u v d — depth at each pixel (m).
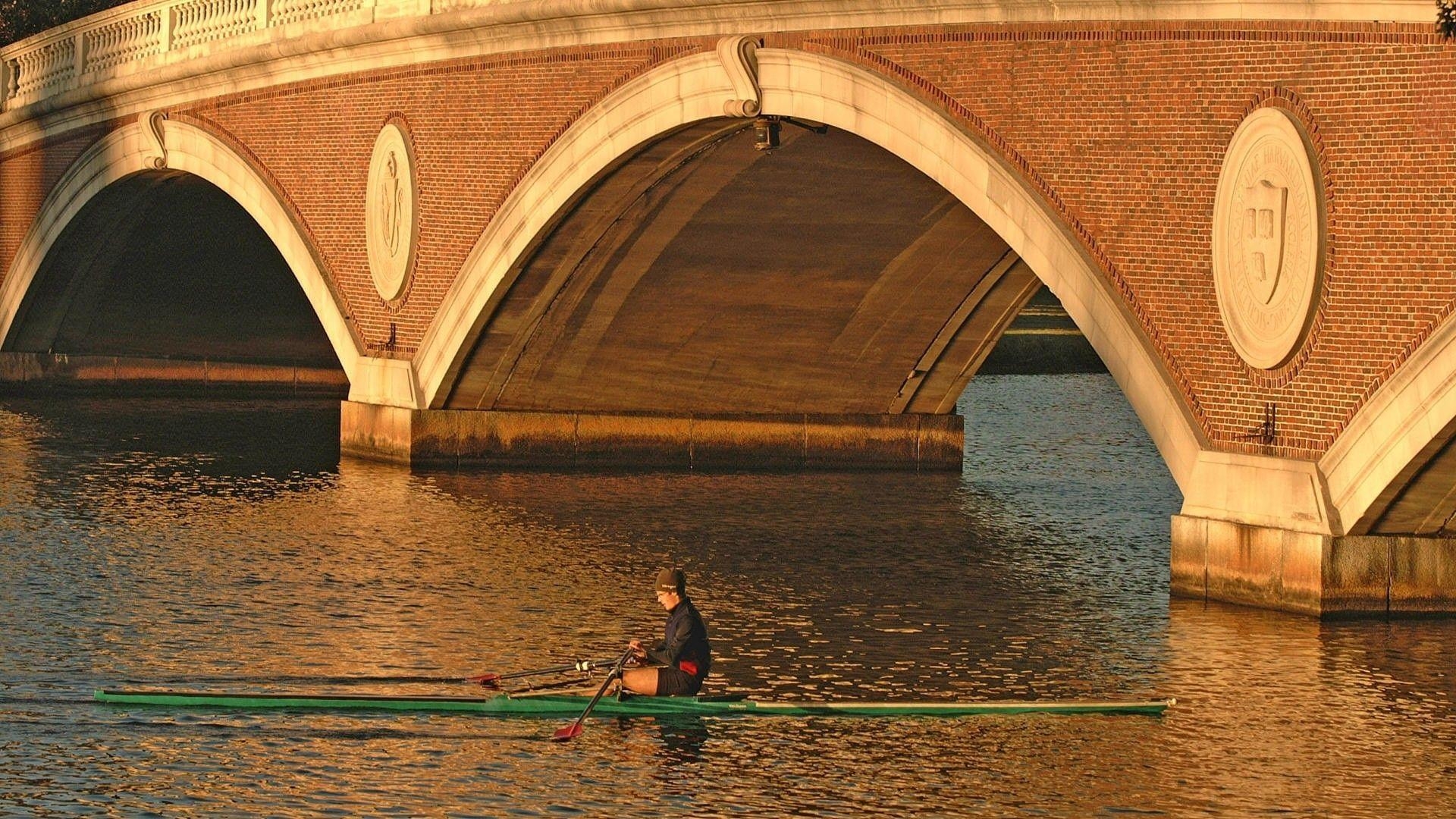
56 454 82.44
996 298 77.38
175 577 54.16
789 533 64.31
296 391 115.56
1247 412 49.47
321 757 37.22
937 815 34.12
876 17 57.44
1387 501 47.22
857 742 38.75
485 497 70.25
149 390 112.88
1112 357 51.94
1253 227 48.28
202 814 33.69
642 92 64.75
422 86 76.00
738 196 68.12
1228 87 49.19
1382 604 48.62
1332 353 47.28
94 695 41.16
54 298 108.31
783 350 78.56
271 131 85.94
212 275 108.12
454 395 77.31
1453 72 44.62
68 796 34.50
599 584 54.31
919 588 55.00
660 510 68.31
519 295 73.12
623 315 75.12
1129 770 36.94
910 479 80.19
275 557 57.38
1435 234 45.12
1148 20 50.78
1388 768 37.22
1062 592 54.31
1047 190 53.31
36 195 105.12
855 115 58.06
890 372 80.75
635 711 40.81
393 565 56.44
